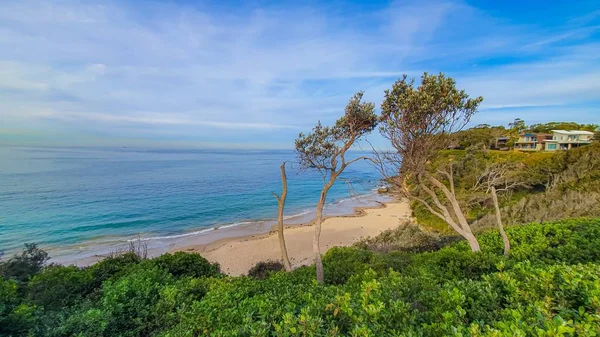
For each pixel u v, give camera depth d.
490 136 23.12
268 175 70.19
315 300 3.52
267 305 3.64
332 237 26.56
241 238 26.58
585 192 21.08
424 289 3.83
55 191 38.78
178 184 51.19
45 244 22.23
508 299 3.16
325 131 9.71
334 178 9.41
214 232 28.27
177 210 34.84
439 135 7.80
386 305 3.21
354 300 3.39
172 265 8.70
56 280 6.83
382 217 34.84
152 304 5.29
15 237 22.92
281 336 2.60
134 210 33.16
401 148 8.25
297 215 36.56
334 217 35.06
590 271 3.43
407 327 2.63
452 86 7.38
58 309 5.85
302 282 6.79
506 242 7.54
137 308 5.07
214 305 4.10
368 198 50.25
